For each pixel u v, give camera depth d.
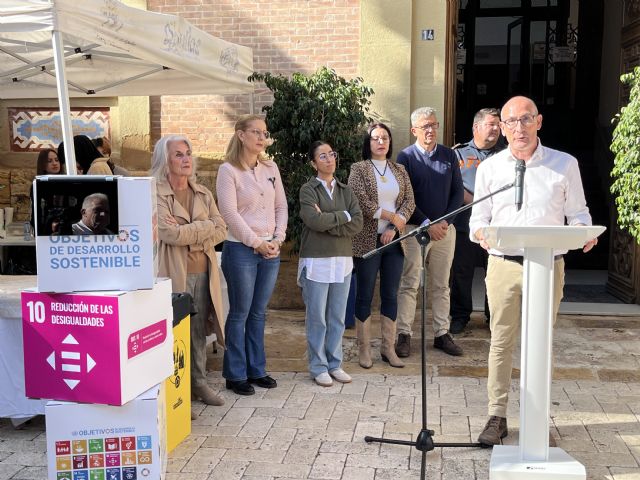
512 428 4.05
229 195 4.49
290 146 6.37
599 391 4.70
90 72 6.07
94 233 2.99
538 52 11.74
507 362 3.83
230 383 4.70
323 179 4.75
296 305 7.07
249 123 4.54
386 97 6.85
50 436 3.09
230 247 4.57
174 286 4.20
